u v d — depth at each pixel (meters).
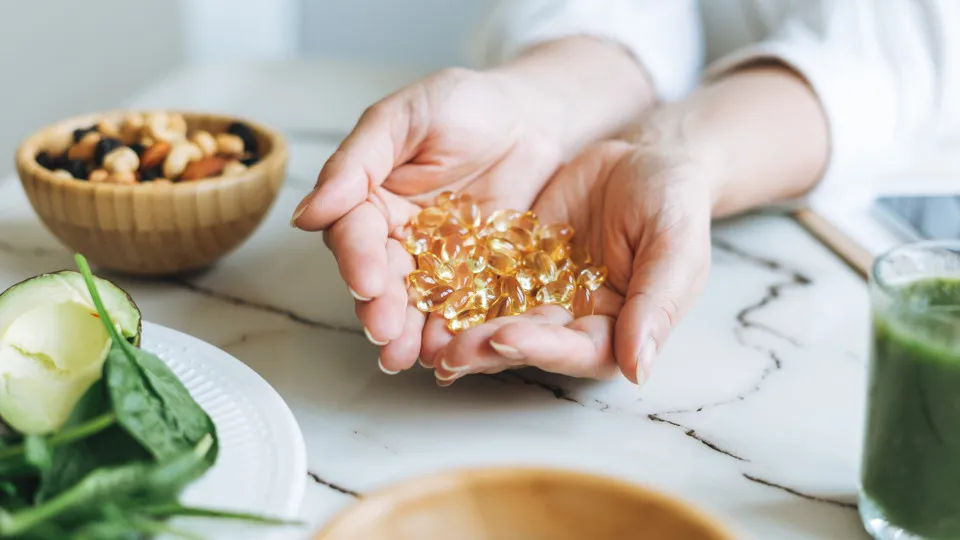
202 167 0.70
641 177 0.66
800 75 0.82
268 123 0.95
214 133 0.76
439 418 0.60
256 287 0.71
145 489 0.48
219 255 0.71
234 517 0.49
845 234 0.78
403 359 0.60
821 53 0.83
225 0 1.37
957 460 0.51
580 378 0.64
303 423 0.60
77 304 0.57
